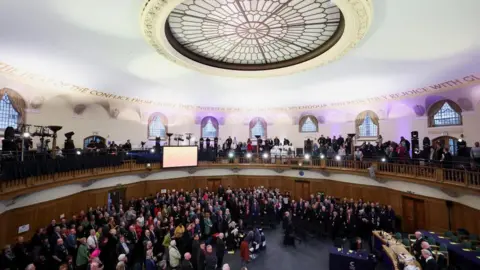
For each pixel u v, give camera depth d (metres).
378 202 15.95
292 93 20.30
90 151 14.35
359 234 13.75
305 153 20.45
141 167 17.36
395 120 18.95
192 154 19.52
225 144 22.53
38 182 10.62
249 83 18.25
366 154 16.81
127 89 17.72
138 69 14.61
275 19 10.84
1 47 10.42
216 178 21.06
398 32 9.88
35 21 8.82
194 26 11.49
